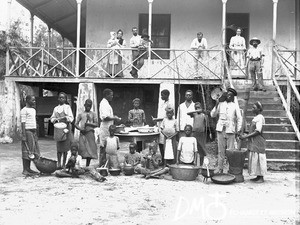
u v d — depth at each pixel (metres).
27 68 15.52
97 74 15.95
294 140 10.01
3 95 14.27
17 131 14.58
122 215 5.41
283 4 15.70
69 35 23.22
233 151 7.89
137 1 15.99
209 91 13.57
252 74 12.37
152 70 15.69
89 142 8.73
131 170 8.44
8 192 6.66
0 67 16.98
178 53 15.73
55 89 18.55
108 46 14.23
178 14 15.98
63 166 8.75
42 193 6.60
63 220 5.11
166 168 8.33
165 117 9.11
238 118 8.47
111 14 16.08
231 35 15.88
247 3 15.82
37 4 16.77
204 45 14.06
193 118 9.06
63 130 8.59
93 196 6.44
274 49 13.02
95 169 8.28
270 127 10.48
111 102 15.93
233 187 7.41
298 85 13.18
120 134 8.91
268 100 11.66
